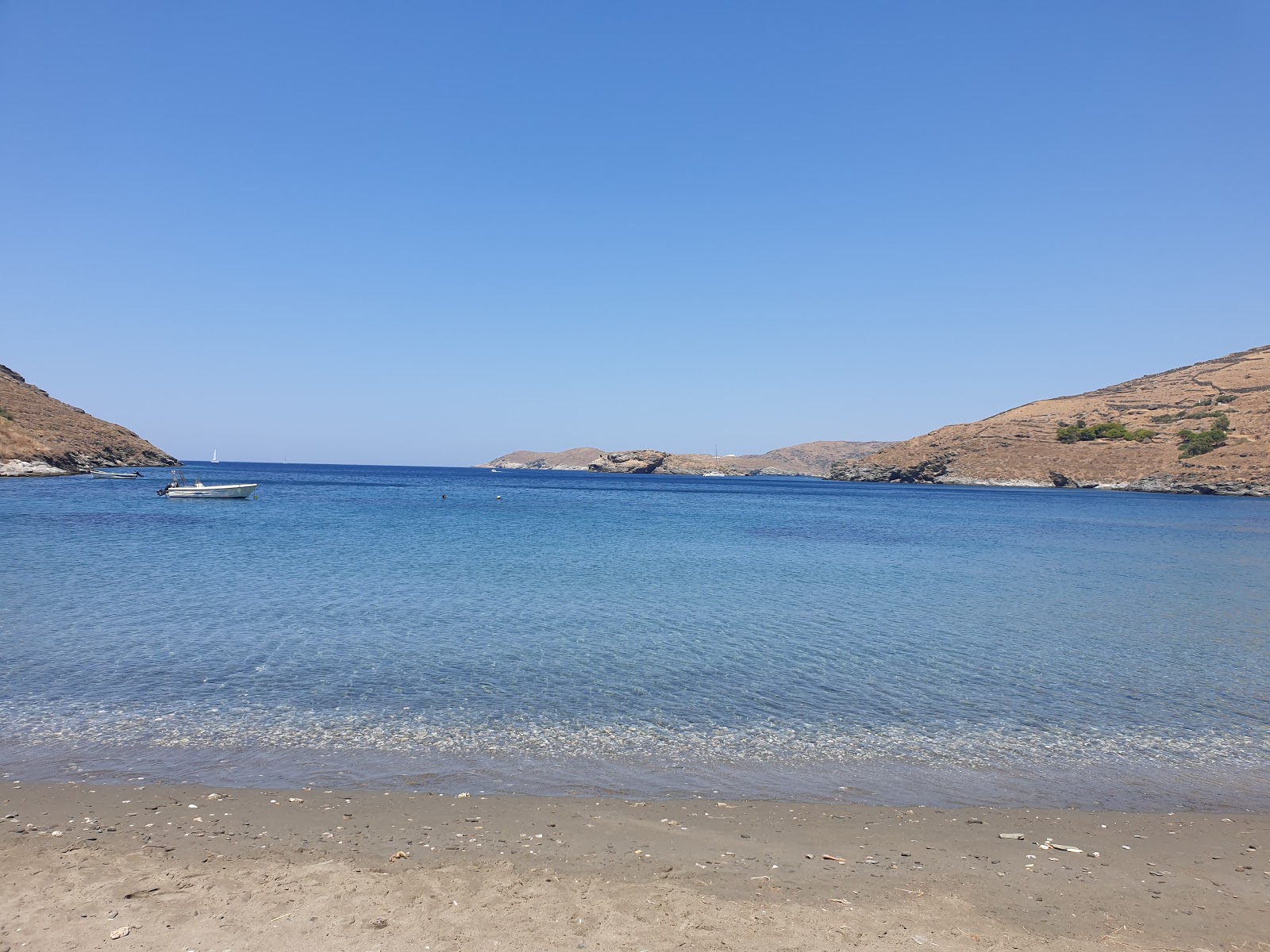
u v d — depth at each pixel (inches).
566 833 316.2
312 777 375.2
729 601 901.2
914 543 1711.4
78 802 335.3
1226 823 347.3
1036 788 387.9
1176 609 902.4
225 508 2485.2
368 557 1238.3
